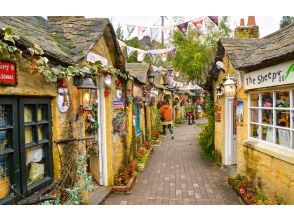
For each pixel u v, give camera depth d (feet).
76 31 21.42
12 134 12.80
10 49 11.27
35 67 13.26
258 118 23.26
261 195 20.39
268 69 20.07
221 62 31.12
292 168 17.25
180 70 60.90
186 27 29.09
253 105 24.34
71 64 16.87
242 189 22.57
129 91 32.94
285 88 18.88
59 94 16.17
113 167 25.98
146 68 49.08
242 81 25.57
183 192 25.07
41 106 15.48
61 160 16.25
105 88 25.18
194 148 48.03
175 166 35.01
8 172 12.89
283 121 19.66
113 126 26.58
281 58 17.40
